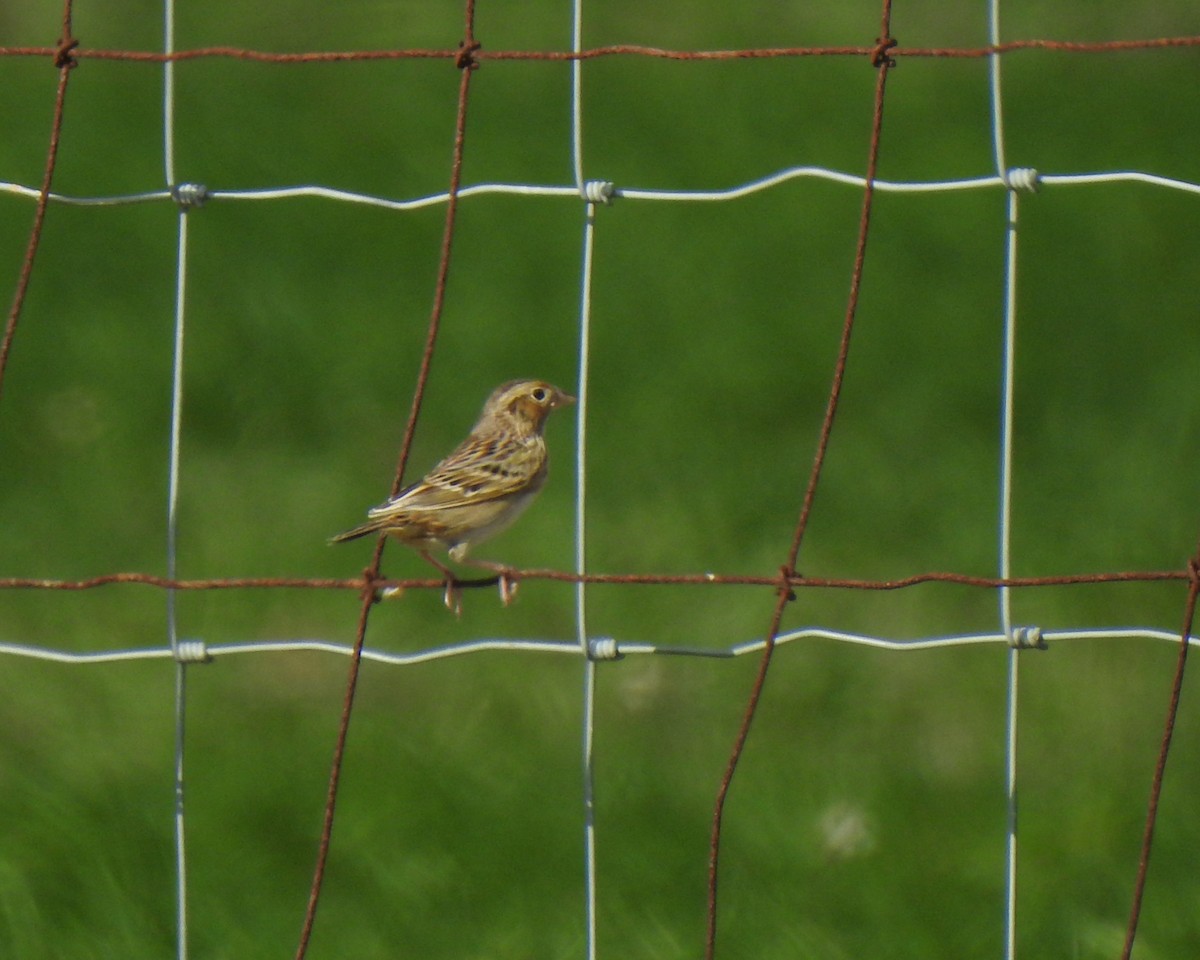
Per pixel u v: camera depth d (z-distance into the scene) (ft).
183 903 22.54
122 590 40.04
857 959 28.17
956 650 36.83
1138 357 48.91
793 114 62.13
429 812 31.42
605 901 29.30
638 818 31.40
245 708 35.27
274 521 42.57
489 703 35.53
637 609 38.86
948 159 58.49
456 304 51.67
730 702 35.22
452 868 30.22
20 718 34.32
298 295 52.16
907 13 69.77
